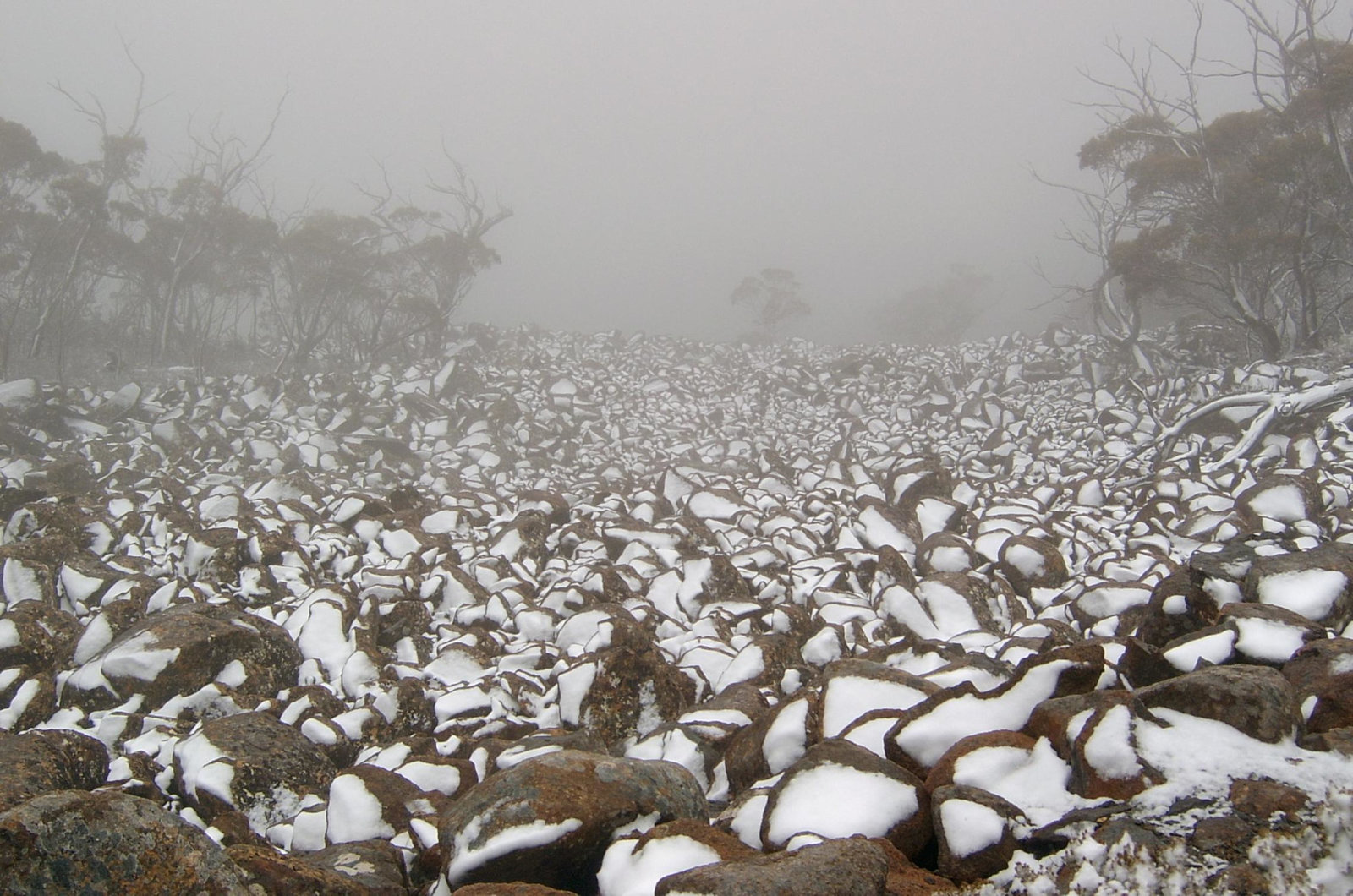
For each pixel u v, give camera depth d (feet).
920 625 25.58
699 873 10.60
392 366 108.06
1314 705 13.55
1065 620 26.16
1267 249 66.80
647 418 88.17
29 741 16.21
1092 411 67.46
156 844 10.68
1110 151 83.35
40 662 23.70
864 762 13.33
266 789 17.34
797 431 82.84
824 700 16.85
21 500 36.68
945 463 61.36
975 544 32.81
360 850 14.19
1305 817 10.62
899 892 11.17
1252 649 15.74
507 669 24.39
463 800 13.70
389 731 20.65
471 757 18.26
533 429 77.41
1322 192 66.28
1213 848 10.50
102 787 16.87
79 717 21.16
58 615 25.21
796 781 13.33
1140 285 74.33
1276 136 73.36
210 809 16.83
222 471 57.93
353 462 62.80
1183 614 20.24
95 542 33.32
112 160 101.91
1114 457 55.52
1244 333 74.54
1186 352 77.20
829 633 24.35
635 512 41.57
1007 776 12.82
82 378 86.22
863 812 12.63
